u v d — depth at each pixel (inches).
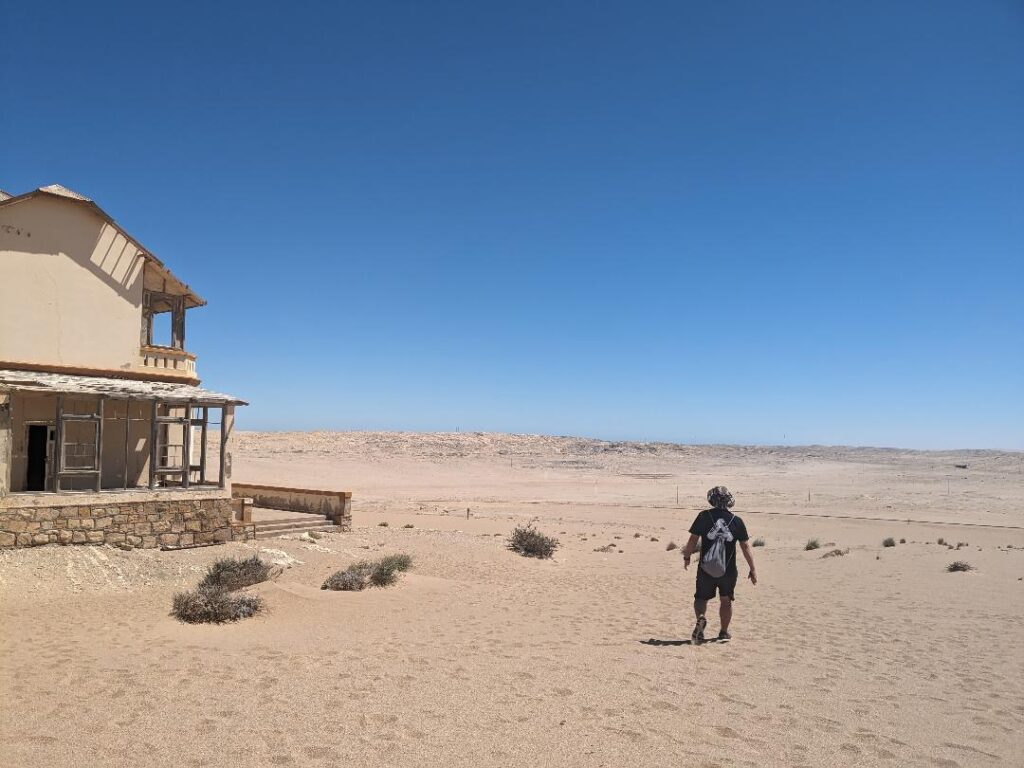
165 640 366.6
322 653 333.4
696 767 201.9
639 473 3779.5
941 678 315.0
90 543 659.4
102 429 730.2
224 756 203.6
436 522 1400.1
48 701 253.4
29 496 633.6
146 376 823.7
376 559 742.5
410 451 4099.4
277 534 842.8
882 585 678.5
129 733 221.1
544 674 299.6
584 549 1055.0
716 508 388.5
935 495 2610.7
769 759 209.3
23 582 546.0
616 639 389.4
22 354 735.7
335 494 950.4
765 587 666.2
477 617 449.7
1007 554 962.7
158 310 982.4
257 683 279.0
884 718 251.4
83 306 780.0
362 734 223.3
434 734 224.4
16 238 737.6
